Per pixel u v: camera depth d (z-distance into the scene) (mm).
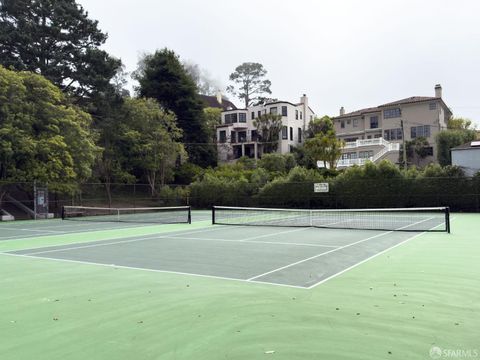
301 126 57812
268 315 4859
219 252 10258
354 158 49188
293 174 32344
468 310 4926
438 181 27531
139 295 5965
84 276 7457
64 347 3951
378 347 3775
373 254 9594
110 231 16844
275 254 9805
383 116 51000
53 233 16344
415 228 16484
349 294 5797
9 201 27688
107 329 4465
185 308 5230
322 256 9398
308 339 4027
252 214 27734
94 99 37250
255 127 54625
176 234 15086
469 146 31828
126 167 38125
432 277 6867
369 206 29172
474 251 9875
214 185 35094
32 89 27422
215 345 3926
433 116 47281
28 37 33406
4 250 11320
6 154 24516
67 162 27266
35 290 6395
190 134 47219
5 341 4141
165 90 46625
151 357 3670
